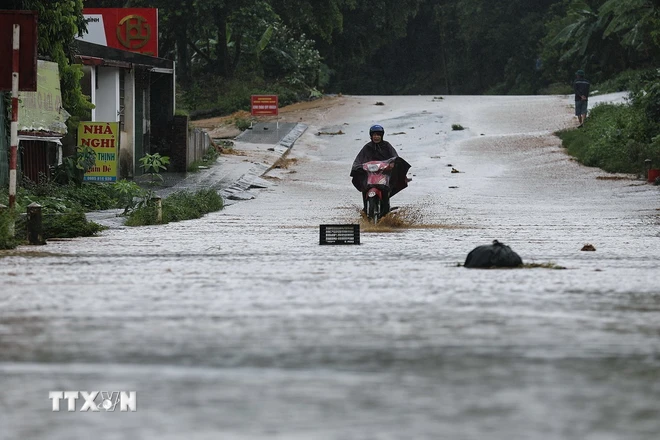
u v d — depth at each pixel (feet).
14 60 156.35
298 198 292.81
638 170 355.56
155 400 40.14
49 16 252.21
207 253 129.18
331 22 645.92
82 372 46.19
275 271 101.91
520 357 50.31
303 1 631.56
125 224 198.70
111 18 365.20
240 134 473.67
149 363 48.55
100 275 97.55
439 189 315.78
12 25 170.19
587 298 76.89
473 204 264.52
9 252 130.41
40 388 42.52
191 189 297.94
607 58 634.02
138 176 331.98
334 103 582.76
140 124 339.98
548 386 43.06
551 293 80.28
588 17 618.85
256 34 620.08
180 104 593.01
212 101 598.34
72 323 62.85
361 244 147.74
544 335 57.62
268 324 62.23
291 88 617.62
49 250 134.51
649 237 163.12
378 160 198.59
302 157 419.74
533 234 172.04
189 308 70.69
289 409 38.50
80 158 255.29
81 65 263.90
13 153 155.63
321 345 54.03
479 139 449.48
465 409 38.58
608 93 574.15
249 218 222.28
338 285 87.25
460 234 172.65
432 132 471.21
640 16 506.07
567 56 631.56
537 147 427.33
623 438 33.76
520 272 99.76
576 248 138.82
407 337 56.85
